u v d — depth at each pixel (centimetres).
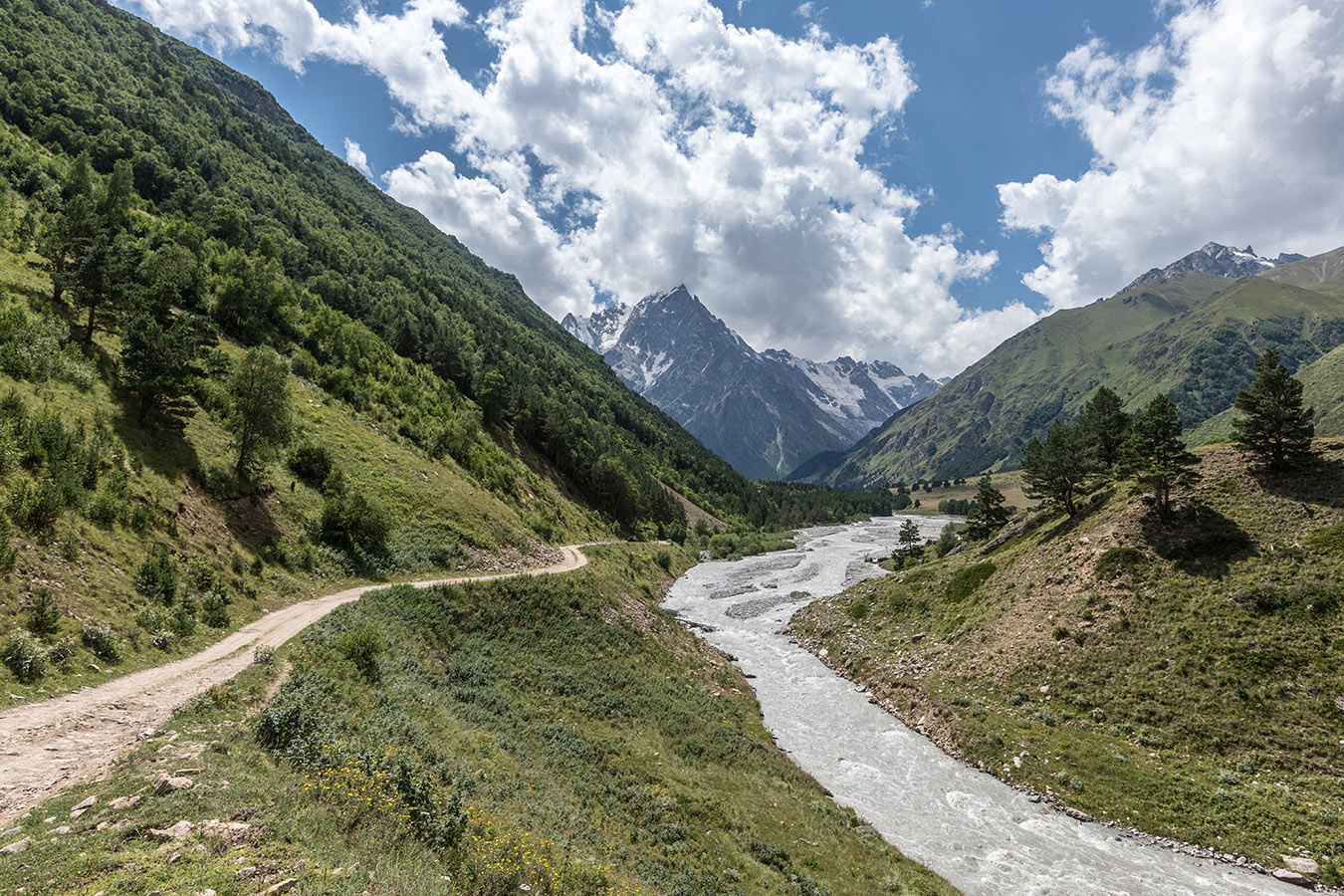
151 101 17550
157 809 1251
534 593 5569
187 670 2477
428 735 2605
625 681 4794
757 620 8688
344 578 4859
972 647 5791
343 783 1577
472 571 6088
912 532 12606
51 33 16225
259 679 2427
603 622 5716
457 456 9675
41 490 2758
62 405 3831
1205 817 3484
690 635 6838
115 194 9150
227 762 1619
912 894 2728
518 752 3072
